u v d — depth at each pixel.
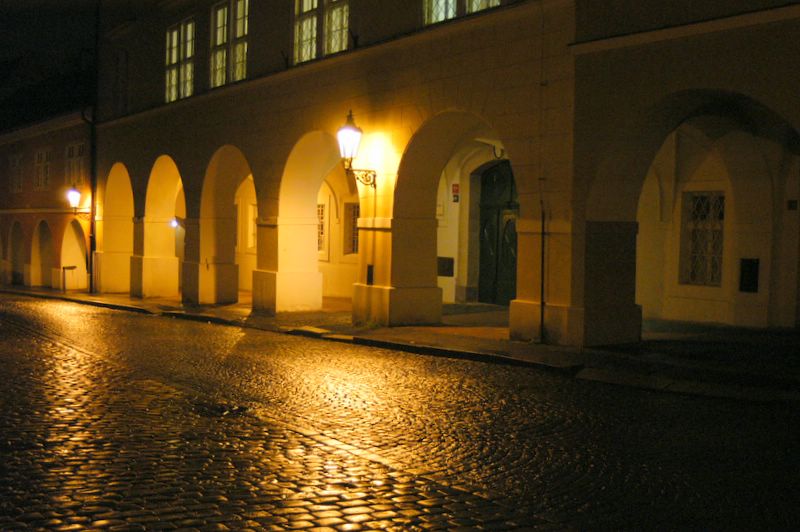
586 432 7.59
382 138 15.45
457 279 19.94
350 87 16.19
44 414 8.20
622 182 12.13
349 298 22.83
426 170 15.37
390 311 15.22
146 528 5.05
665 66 11.01
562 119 12.19
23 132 33.44
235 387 9.78
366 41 15.76
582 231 12.04
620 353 11.52
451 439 7.36
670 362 10.83
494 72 13.19
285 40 18.08
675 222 15.66
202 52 21.28
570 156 12.10
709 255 15.37
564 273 12.26
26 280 33.78
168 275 24.70
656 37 10.98
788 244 14.02
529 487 6.01
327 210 23.62
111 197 26.73
